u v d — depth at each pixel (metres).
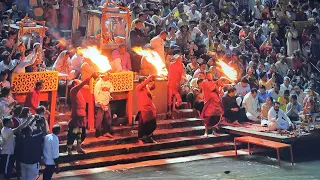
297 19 28.09
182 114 20.17
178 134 19.23
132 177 16.23
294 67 24.80
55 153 14.78
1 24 20.52
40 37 18.30
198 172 16.84
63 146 17.23
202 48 22.80
